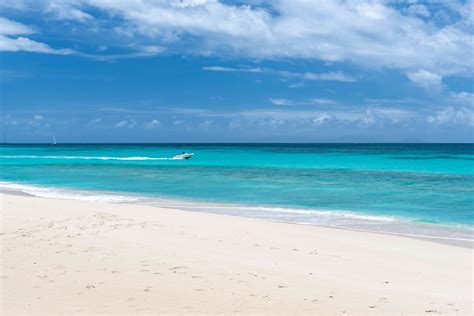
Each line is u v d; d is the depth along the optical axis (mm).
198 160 75875
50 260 11039
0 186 33594
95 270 10266
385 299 8875
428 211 22406
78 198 26703
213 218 18469
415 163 63875
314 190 31375
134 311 7742
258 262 11523
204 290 9023
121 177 41875
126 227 15422
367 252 13352
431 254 13336
